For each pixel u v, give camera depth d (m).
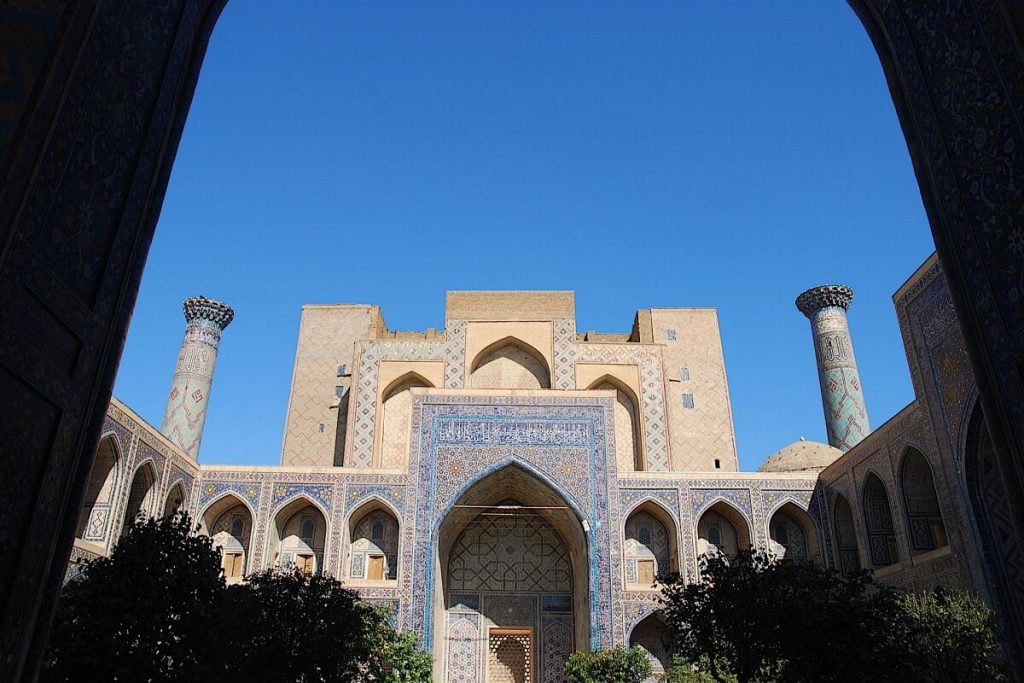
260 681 7.87
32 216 3.90
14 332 3.81
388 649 16.28
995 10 4.78
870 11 6.36
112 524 16.05
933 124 5.50
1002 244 4.71
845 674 7.35
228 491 20.70
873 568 17.86
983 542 13.35
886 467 17.22
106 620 7.73
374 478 20.81
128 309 4.99
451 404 21.09
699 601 8.48
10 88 3.65
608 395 21.20
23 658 4.00
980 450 13.78
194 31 5.83
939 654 9.13
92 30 4.38
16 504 3.92
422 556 19.64
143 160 5.11
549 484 20.36
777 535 21.25
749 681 8.23
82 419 4.50
